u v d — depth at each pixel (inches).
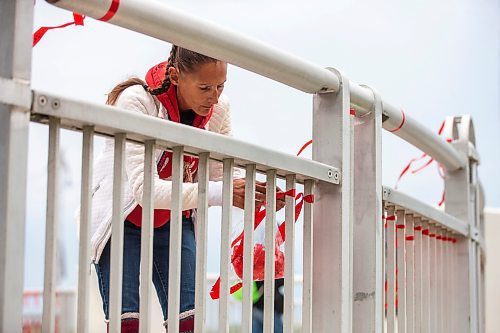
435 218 144.3
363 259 114.5
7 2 65.9
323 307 102.3
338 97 104.4
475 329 178.7
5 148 64.5
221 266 86.8
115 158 75.3
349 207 104.8
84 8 73.2
